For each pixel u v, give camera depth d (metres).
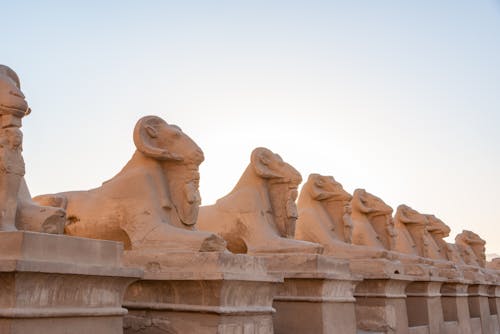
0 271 3.48
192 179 6.17
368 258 8.77
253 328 5.34
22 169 4.20
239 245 7.68
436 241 13.71
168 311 5.28
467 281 11.92
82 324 3.88
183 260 5.29
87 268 3.86
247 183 8.01
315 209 9.37
